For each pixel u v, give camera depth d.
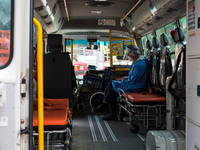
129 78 6.30
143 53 7.71
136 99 4.73
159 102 4.77
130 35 8.02
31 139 1.80
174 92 4.21
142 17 6.27
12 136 1.67
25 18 1.79
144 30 6.80
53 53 4.19
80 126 5.81
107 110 7.39
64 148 2.48
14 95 1.67
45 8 5.14
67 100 3.79
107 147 4.33
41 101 1.96
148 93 5.45
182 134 3.55
